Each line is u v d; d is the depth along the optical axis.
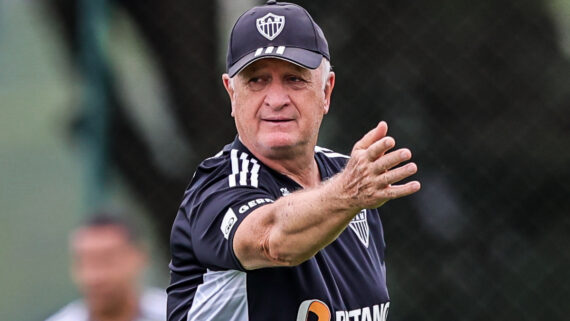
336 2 20.89
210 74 21.75
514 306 20.77
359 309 11.16
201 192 10.51
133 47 21.86
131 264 14.12
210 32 21.88
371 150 8.70
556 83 20.98
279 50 10.68
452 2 20.86
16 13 23.80
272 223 9.46
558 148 20.86
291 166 11.09
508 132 20.84
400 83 20.78
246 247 9.57
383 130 8.88
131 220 14.27
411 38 20.77
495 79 20.86
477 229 20.86
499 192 20.88
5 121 24.42
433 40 20.75
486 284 20.78
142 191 21.38
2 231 24.33
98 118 20.41
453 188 20.92
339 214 8.95
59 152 24.09
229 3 22.38
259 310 10.37
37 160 24.33
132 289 14.16
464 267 20.81
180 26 21.77
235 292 10.33
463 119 20.89
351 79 20.86
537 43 21.02
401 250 20.84
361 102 20.86
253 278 10.27
